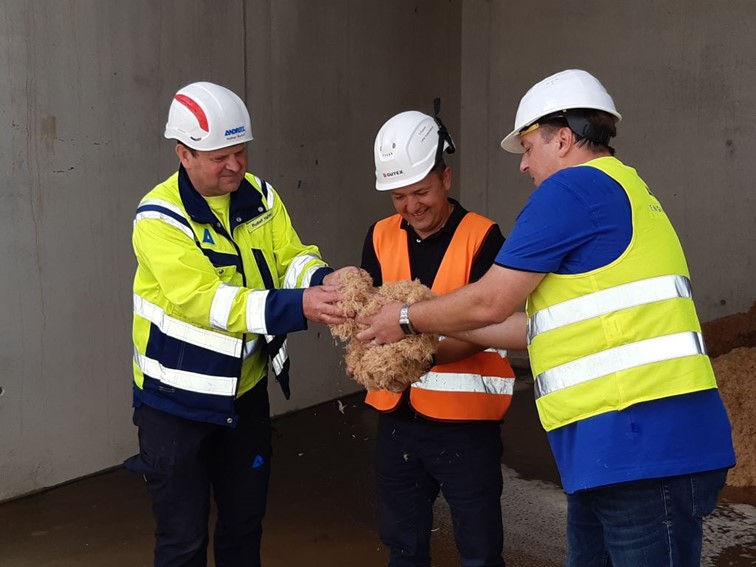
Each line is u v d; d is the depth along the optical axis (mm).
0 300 3738
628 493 1951
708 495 1961
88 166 4023
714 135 5914
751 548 3438
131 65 4148
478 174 6695
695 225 6051
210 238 2434
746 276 5949
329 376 5547
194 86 2363
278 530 3660
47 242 3891
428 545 2674
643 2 5980
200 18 4457
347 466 4422
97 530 3627
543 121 2074
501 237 2562
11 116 3695
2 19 3619
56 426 4016
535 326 2045
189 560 2545
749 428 4230
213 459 2666
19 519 3713
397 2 5855
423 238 2588
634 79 6082
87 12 3932
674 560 1937
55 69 3836
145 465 2496
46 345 3934
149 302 2473
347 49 5449
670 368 1918
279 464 4445
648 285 1936
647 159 6125
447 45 6426
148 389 2480
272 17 4875
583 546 2326
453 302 2088
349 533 3637
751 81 5766
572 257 1948
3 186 3701
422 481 2604
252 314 2307
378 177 2510
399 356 2254
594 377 1950
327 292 2311
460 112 6676
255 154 4855
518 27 6383
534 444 4742
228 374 2424
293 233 2725
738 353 4902
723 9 5773
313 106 5223
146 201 2410
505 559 3395
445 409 2457
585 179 1945
